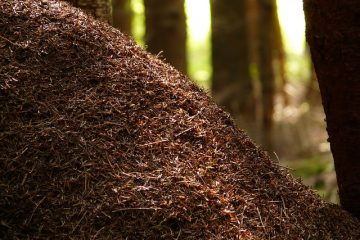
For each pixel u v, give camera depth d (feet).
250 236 7.09
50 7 8.59
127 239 6.66
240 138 8.46
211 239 6.89
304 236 7.61
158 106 8.05
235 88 31.14
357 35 8.16
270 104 31.81
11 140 7.12
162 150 7.59
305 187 8.73
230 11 31.58
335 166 9.05
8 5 8.29
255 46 33.86
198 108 8.36
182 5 24.48
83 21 8.62
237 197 7.49
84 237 6.59
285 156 27.89
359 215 8.91
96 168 7.13
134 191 7.02
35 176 6.93
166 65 9.04
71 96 7.68
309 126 31.63
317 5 8.41
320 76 8.73
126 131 7.61
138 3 32.99
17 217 6.64
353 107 8.45
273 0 34.91
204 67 50.16
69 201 6.82
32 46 7.91
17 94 7.45
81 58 8.08
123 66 8.29
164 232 6.79
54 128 7.31
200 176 7.48
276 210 7.72
